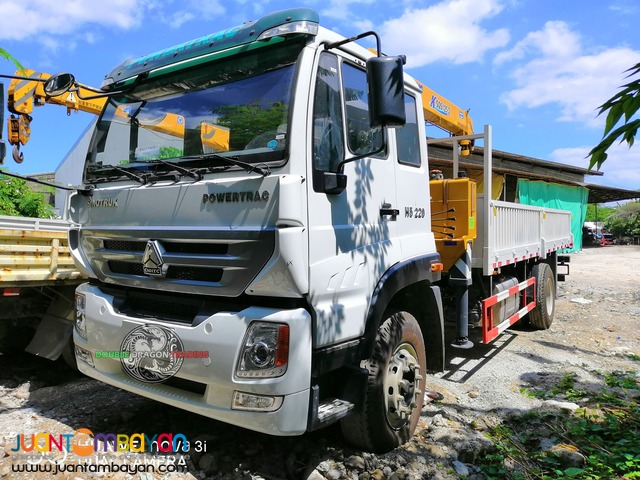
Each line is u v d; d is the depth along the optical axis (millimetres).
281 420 2678
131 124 3740
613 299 10484
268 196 2746
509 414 4426
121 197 3467
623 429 4047
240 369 2762
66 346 4770
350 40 2975
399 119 2793
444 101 6379
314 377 2852
